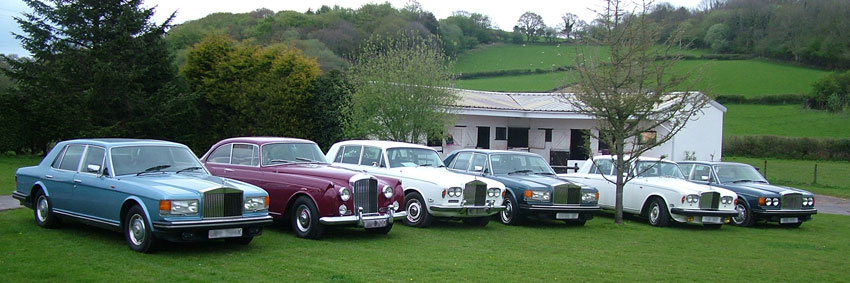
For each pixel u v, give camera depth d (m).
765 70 58.78
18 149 26.59
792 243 11.99
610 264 8.99
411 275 7.61
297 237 10.10
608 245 10.89
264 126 26.83
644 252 10.27
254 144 11.13
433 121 20.97
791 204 14.54
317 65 29.78
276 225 11.35
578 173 16.36
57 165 9.95
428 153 13.38
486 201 12.12
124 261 7.80
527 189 12.73
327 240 9.96
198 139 28.09
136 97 25.14
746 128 46.69
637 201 14.51
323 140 27.22
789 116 49.62
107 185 8.74
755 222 15.17
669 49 14.49
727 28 64.56
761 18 63.31
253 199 8.68
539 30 73.81
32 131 26.50
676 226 14.08
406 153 13.00
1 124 25.61
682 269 8.84
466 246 10.05
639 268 8.77
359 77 22.08
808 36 59.59
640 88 13.48
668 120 14.39
